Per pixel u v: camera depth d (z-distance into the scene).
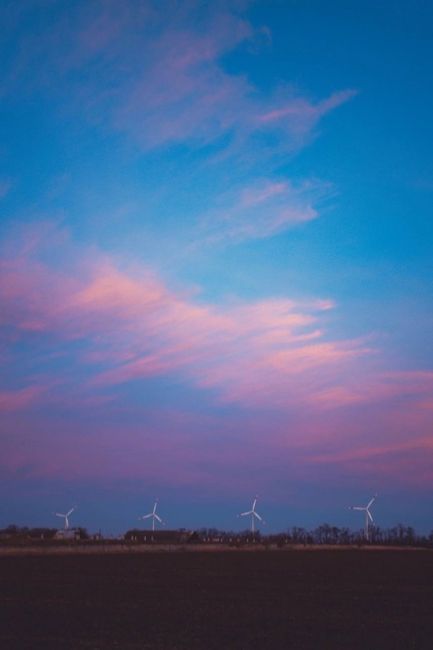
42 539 181.50
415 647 36.28
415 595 58.09
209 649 35.16
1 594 55.69
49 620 43.03
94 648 34.88
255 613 46.75
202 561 105.12
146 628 40.66
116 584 64.88
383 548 179.38
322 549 167.88
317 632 40.03
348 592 59.97
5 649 34.53
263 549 163.50
